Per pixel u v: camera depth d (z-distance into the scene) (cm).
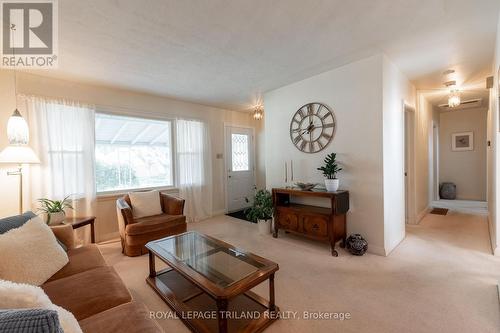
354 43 238
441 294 193
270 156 392
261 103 468
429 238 326
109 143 388
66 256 173
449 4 178
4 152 239
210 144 488
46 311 59
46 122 298
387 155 277
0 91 274
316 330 157
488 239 318
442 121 616
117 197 364
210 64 280
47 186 298
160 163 439
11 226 162
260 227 365
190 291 204
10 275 135
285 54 259
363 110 278
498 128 236
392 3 176
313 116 329
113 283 144
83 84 334
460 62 288
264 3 174
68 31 204
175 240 232
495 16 193
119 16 185
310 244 316
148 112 400
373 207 275
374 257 267
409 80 354
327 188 289
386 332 153
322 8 181
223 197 516
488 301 181
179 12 182
